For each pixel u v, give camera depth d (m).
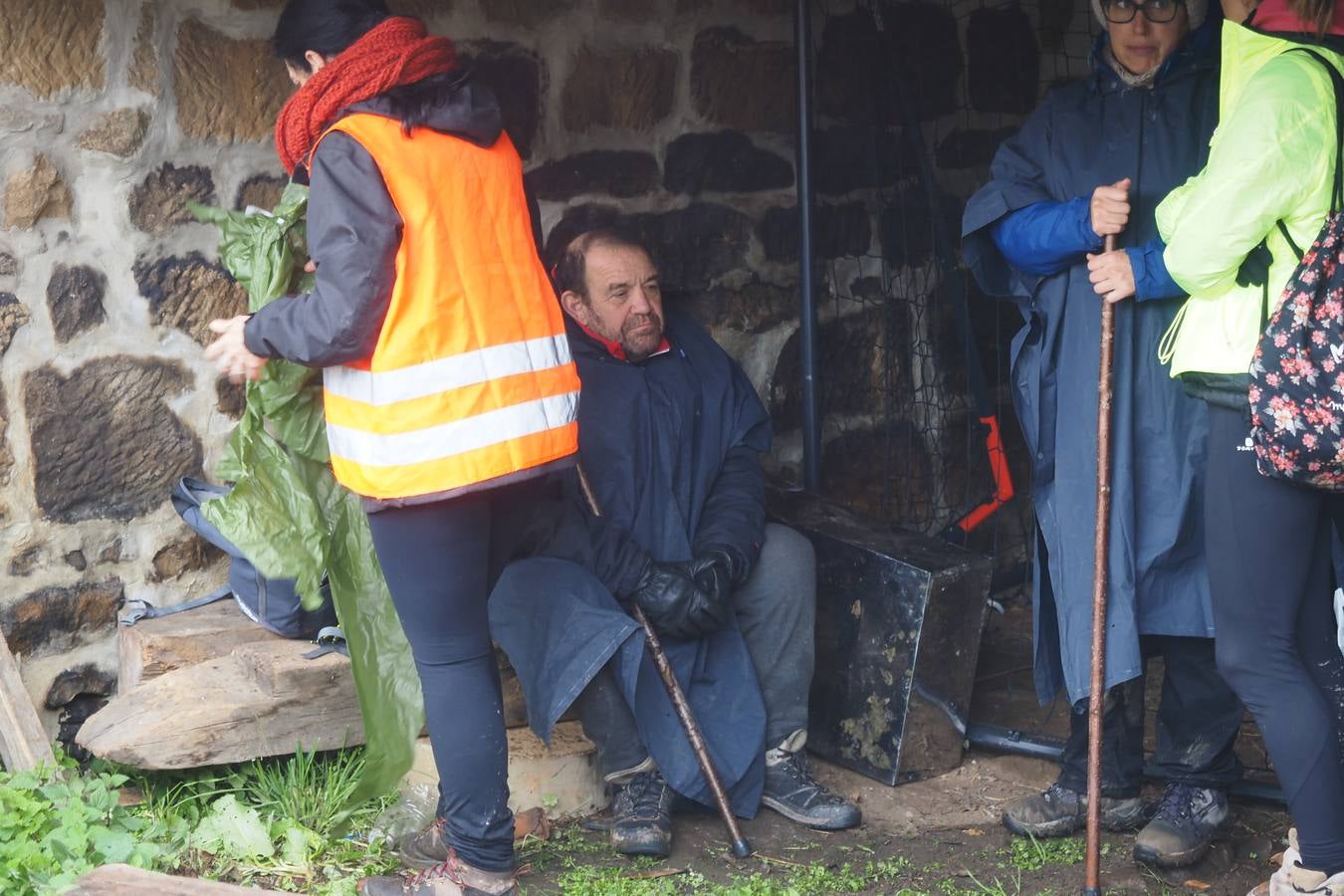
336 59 2.44
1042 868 3.11
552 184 3.75
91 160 3.12
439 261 2.40
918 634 3.43
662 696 3.19
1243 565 2.56
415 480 2.41
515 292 2.51
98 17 3.07
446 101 2.47
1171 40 2.97
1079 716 3.21
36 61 3.00
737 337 4.18
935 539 3.65
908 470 4.64
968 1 4.59
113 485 3.27
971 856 3.17
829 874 3.08
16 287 3.07
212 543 3.36
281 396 2.79
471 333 2.43
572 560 3.15
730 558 3.30
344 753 3.29
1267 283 2.47
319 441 2.86
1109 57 3.09
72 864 2.70
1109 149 3.04
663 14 3.88
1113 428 2.97
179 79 3.21
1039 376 3.12
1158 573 3.00
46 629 3.24
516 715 3.38
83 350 3.18
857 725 3.56
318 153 2.38
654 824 3.13
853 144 4.36
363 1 2.50
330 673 3.17
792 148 4.23
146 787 3.14
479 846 2.66
